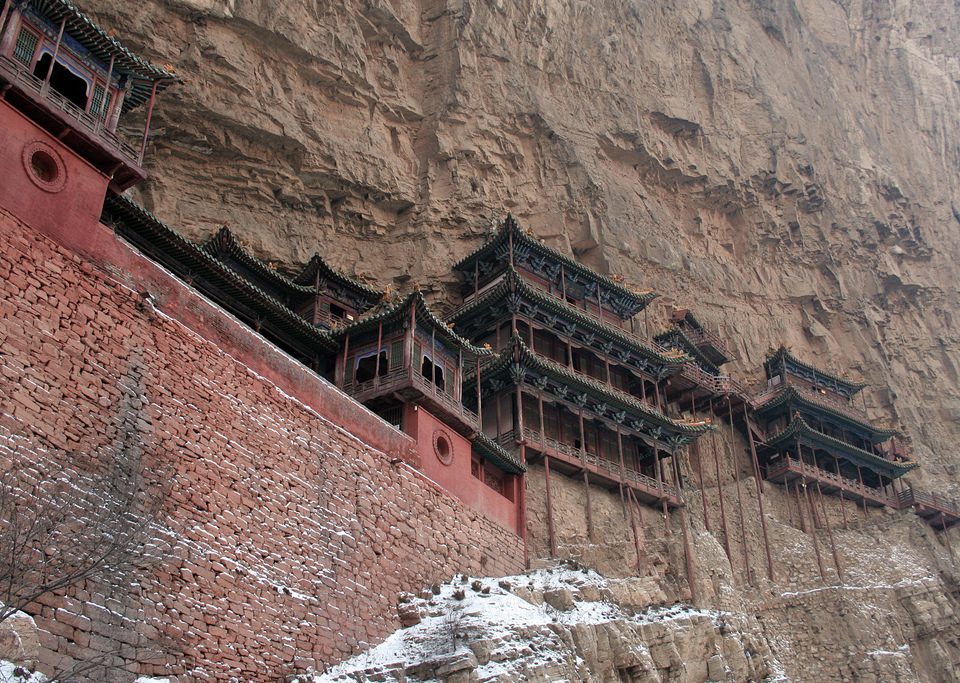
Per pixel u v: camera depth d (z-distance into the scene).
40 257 23.80
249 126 47.69
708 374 58.78
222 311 28.58
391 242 53.84
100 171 26.97
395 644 28.69
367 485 31.38
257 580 25.66
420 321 38.28
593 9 68.19
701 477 55.59
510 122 59.66
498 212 56.72
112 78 29.16
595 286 55.56
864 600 50.31
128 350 24.92
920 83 97.19
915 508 63.44
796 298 73.00
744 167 72.94
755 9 85.94
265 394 28.72
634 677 33.09
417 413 35.97
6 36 26.11
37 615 19.72
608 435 49.88
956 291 84.94
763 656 41.94
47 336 23.02
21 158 24.67
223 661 23.67
